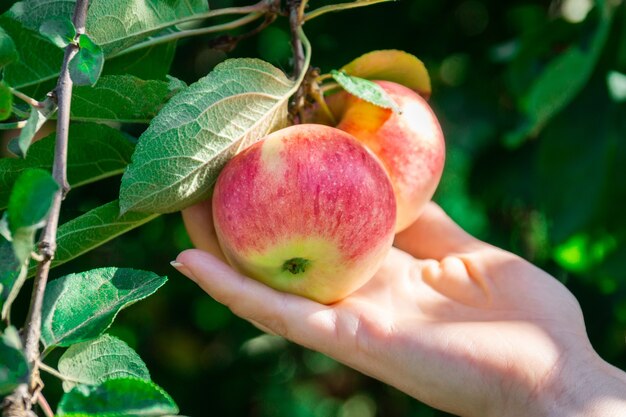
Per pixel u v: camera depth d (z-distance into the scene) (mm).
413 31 634
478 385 409
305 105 432
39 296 291
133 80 374
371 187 375
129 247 648
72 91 373
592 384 400
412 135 419
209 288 390
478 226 779
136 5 382
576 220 605
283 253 376
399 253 479
